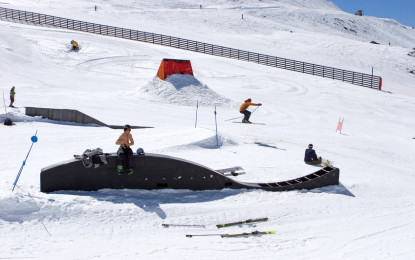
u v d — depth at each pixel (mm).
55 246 9227
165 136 22219
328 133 31562
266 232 11172
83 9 110688
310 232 11484
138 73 53406
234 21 114062
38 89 39625
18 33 60656
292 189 14773
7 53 51406
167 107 36438
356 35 147500
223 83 52781
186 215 11805
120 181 13258
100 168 12992
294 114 39625
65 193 12445
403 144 30344
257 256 9555
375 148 27219
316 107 44469
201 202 12922
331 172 15414
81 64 54312
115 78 49906
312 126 34500
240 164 17969
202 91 40531
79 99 36156
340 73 69125
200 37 89125
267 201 13469
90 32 71250
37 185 13086
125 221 10977
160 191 13539
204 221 11617
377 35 157125
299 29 123625
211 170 13977
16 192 10797
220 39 90688
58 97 36219
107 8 121500
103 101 36156
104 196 12484
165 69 40750
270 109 40875
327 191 15055
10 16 71125
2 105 30047
